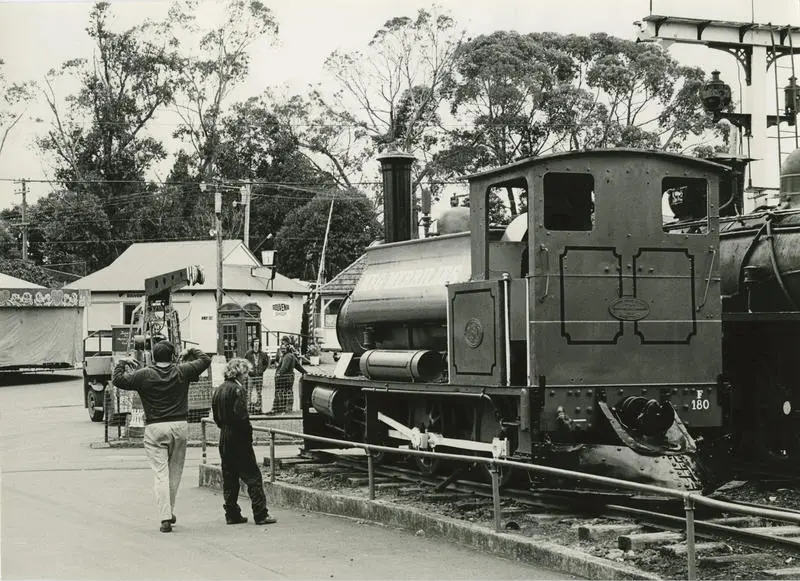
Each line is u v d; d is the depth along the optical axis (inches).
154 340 854.5
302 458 588.1
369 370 503.5
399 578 308.8
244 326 1197.7
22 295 1472.7
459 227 483.2
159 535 392.2
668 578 277.6
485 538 343.0
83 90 2361.0
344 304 560.1
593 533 332.5
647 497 362.6
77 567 331.9
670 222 501.7
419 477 477.4
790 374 475.2
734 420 503.8
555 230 415.2
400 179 557.9
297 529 401.4
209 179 2397.9
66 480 562.3
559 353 382.6
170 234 2461.9
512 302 393.7
